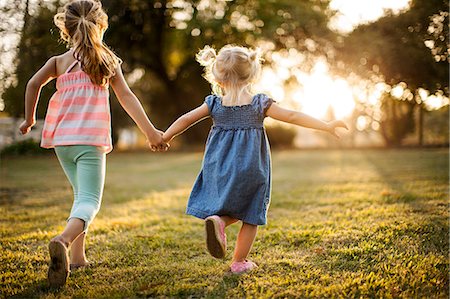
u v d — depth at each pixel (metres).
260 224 2.73
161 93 18.84
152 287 2.58
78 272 2.88
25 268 3.00
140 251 3.34
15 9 5.84
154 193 6.50
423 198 4.91
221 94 3.05
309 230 3.75
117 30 13.55
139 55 16.59
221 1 14.94
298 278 2.65
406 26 7.71
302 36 14.58
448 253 2.99
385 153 12.96
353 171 8.41
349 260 2.96
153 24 14.76
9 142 12.64
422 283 2.52
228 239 3.69
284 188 6.50
